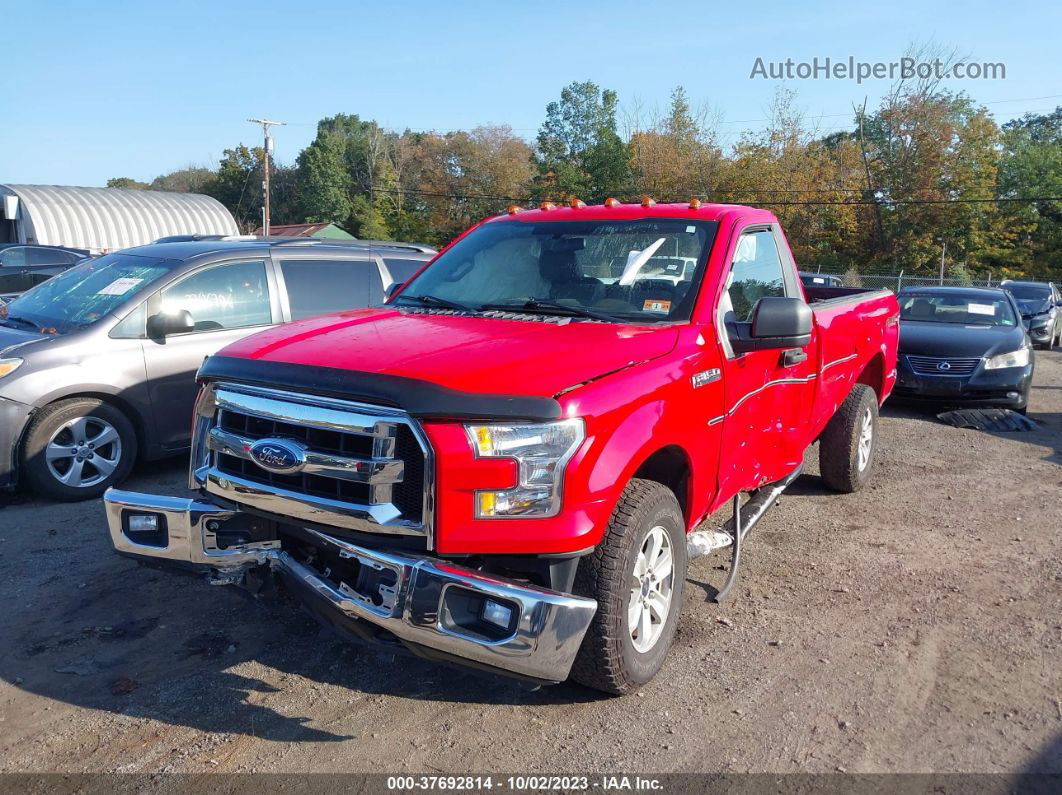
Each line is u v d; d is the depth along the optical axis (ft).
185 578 15.69
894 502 21.52
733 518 15.29
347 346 11.42
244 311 22.82
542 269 14.71
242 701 11.66
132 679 12.17
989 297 39.11
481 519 9.94
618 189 197.47
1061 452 28.14
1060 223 178.09
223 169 319.06
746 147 175.11
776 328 13.09
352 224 284.61
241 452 11.09
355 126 360.48
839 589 15.81
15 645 13.11
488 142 242.37
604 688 11.51
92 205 114.21
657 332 12.52
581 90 219.61
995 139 159.74
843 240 167.53
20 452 19.29
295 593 11.14
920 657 13.17
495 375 10.32
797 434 17.10
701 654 13.16
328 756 10.44
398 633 9.99
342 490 10.41
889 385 23.89
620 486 10.72
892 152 163.53
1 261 54.39
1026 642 13.74
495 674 10.19
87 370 19.92
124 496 12.09
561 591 10.51
